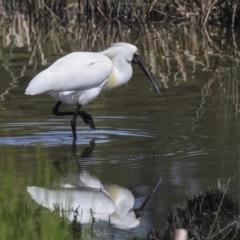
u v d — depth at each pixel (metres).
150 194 9.80
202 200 9.15
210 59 20.92
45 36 25.50
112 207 9.30
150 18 29.05
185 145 12.32
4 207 8.09
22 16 29.89
